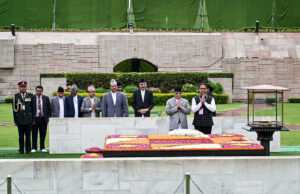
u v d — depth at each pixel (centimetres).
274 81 2670
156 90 2369
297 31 2831
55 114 1055
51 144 992
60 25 2783
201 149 664
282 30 2838
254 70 2672
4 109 2077
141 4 2786
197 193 606
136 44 2684
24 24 2761
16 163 588
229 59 2678
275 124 758
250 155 669
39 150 1060
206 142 721
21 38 2661
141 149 658
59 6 2772
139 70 3175
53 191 594
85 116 1055
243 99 2658
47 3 2767
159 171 599
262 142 766
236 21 2834
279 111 766
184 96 2248
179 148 664
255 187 612
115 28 2808
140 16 2795
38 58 2639
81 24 2791
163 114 1762
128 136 809
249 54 2691
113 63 2680
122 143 714
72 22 2784
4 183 588
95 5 2789
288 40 2748
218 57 2683
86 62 2669
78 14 2784
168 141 735
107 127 1000
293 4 2838
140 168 597
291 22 2850
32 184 591
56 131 992
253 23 2845
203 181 605
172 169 600
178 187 581
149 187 600
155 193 600
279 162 612
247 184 611
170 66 2698
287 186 615
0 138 1238
